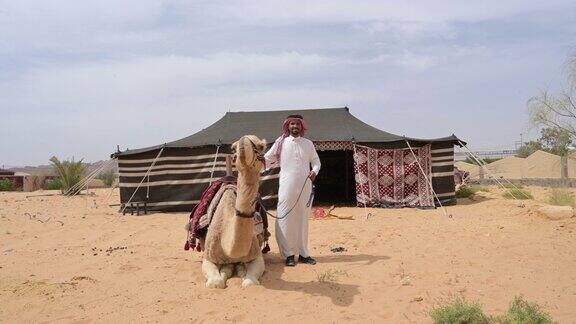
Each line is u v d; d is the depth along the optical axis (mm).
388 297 6004
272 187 15469
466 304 5324
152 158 15961
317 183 21516
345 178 21344
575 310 5484
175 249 9367
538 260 7574
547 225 10336
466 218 12648
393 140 15727
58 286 6723
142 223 13352
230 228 6062
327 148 16203
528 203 15172
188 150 15859
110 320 5508
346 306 5715
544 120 16984
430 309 5578
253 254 6738
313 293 6164
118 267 7859
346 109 18984
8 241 10898
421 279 6738
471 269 7160
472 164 38750
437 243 9016
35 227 13023
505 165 36688
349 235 10219
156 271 7488
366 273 7051
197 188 15812
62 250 9578
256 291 6172
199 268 7512
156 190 15930
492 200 16953
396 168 15891
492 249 8352
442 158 16391
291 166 7566
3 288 6672
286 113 18812
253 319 5387
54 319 5551
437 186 16250
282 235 7523
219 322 5340
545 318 4941
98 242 10500
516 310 5102
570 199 14648
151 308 5828
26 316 5656
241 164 5504
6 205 19766
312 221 12617
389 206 15766
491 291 6180
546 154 34094
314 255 8391
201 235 7062
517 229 10188
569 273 6879
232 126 17906
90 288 6676
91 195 26109
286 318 5391
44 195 26516
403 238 9695
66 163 27344
